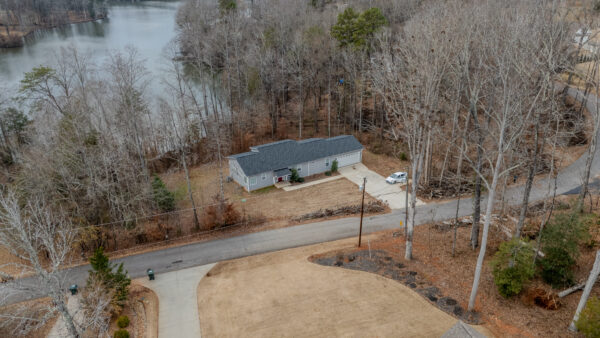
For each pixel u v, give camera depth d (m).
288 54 56.69
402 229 33.97
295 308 24.91
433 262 28.66
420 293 25.39
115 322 24.84
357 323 23.36
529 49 26.39
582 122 42.00
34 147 35.25
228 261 30.70
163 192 36.56
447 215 35.91
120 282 25.03
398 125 49.97
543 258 25.23
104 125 41.75
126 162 37.81
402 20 67.25
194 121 49.97
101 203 35.00
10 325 24.52
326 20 63.72
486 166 41.66
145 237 33.84
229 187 43.22
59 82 48.12
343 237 33.28
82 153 33.62
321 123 58.56
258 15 83.00
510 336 21.41
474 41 34.00
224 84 62.28
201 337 23.28
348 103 59.06
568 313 22.42
